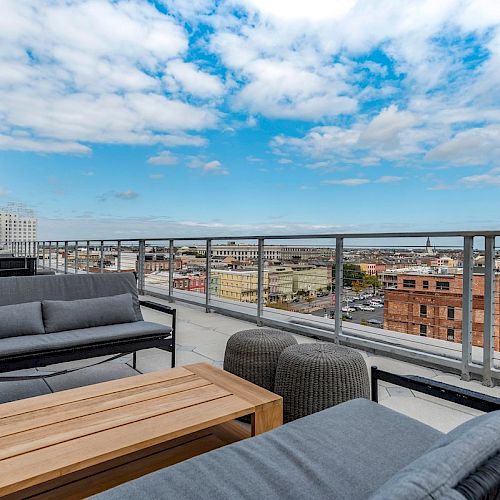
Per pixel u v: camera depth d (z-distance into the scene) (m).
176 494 0.98
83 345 2.51
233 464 1.10
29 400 1.56
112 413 1.45
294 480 1.03
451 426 2.11
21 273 5.14
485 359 2.70
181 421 1.39
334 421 1.34
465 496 0.52
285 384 1.99
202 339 3.89
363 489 1.00
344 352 2.05
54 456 1.18
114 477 1.42
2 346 2.33
